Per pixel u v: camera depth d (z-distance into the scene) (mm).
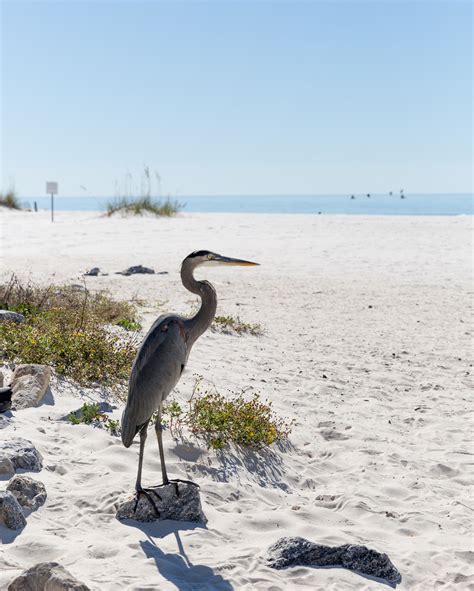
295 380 11438
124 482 6656
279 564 5609
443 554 6145
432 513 7047
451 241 33031
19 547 5375
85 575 5086
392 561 5945
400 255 28391
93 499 6328
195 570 5395
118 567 5266
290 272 23797
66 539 5617
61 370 9633
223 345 13367
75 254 26328
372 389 11234
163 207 45812
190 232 35188
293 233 35656
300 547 5730
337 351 13570
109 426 8156
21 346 10086
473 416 10148
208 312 6254
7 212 49812
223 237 33500
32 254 25672
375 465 8195
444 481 7906
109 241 30922
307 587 5363
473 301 19281
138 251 27844
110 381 9688
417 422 9859
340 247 30594
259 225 39406
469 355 13578
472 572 5891
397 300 19188
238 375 11305
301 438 8867
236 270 24062
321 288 20781
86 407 8320
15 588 4688
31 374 8789
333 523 6645
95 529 5871
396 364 12789
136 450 7562
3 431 7480
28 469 6672
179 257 26344
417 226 39750
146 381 5902
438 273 24125
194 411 8766
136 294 17484
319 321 16266
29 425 7805
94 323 12141
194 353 12492
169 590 4992
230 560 5602
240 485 7238
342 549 5758
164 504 6176
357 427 9375
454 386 11578
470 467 8312
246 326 14828
